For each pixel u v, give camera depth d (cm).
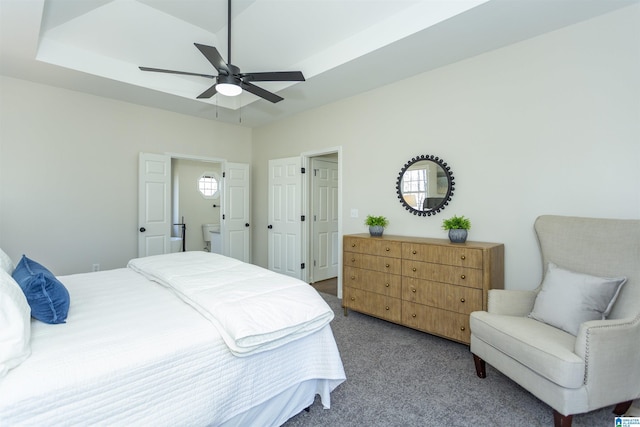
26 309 123
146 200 424
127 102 417
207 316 151
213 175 649
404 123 345
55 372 105
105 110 399
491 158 283
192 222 620
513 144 270
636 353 162
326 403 182
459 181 303
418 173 332
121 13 289
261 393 152
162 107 439
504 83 274
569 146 242
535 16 228
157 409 121
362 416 180
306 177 475
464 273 257
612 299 178
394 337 289
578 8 219
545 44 252
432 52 283
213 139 507
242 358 145
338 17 275
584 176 236
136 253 425
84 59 325
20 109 341
